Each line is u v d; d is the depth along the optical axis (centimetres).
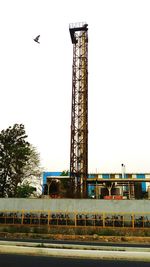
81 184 4822
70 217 3347
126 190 5909
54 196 4697
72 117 5200
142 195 5603
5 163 4728
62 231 2716
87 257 1328
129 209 3281
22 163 4753
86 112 5188
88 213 3281
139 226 3073
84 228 2905
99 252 1327
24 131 5091
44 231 2725
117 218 3194
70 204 3431
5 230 2792
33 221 3328
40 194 5109
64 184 5112
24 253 1400
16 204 3534
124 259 1302
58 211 3400
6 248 1438
